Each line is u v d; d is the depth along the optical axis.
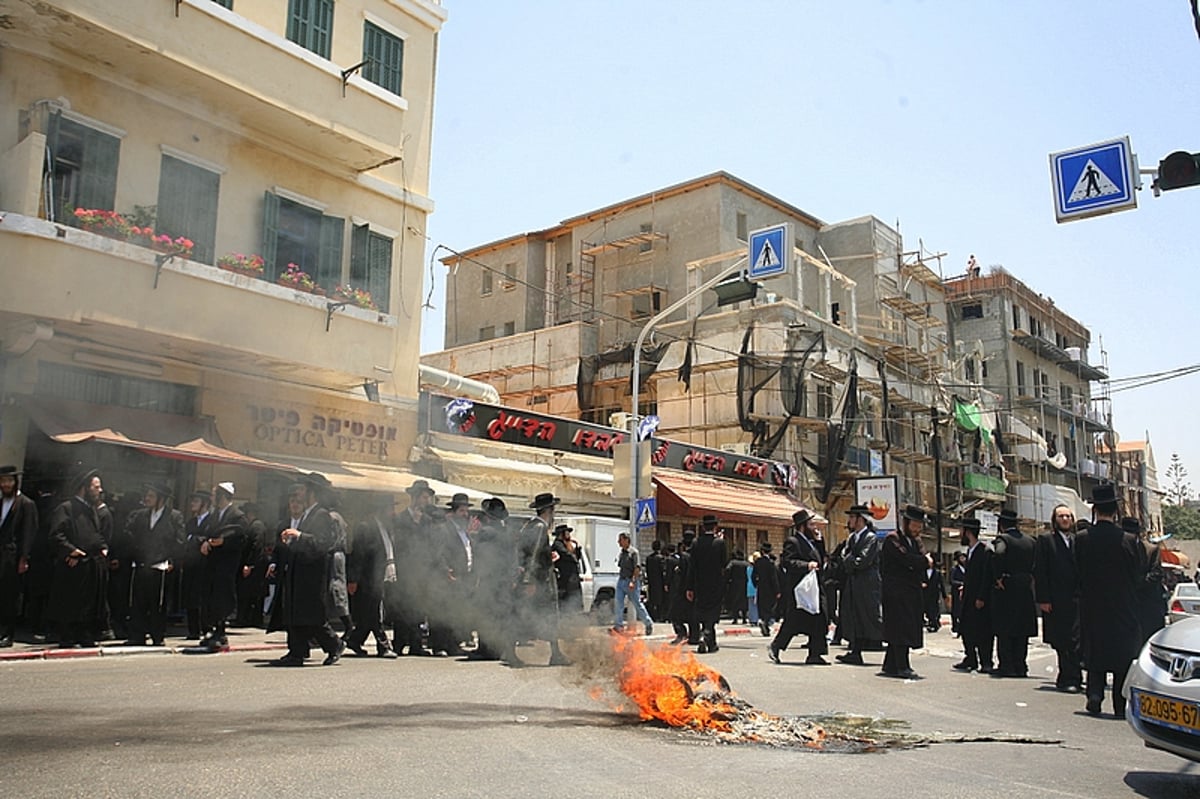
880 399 38.03
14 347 12.97
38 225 12.54
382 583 11.73
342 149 17.53
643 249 40.41
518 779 4.95
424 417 20.11
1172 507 90.69
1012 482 50.09
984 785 5.30
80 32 13.38
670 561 20.41
